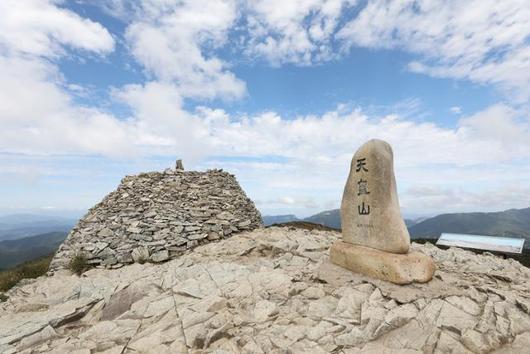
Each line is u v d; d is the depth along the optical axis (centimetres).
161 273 1305
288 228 2200
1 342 802
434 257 1475
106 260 1569
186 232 1855
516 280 1105
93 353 741
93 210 2050
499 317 760
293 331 749
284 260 1400
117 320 892
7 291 1348
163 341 758
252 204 2464
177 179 2388
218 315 838
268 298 946
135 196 2103
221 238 1934
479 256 1497
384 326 736
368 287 928
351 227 1144
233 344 723
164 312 917
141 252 1636
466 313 783
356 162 1136
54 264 1562
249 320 822
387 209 1016
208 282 1100
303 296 941
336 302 888
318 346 693
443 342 694
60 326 911
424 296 857
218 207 2183
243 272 1199
